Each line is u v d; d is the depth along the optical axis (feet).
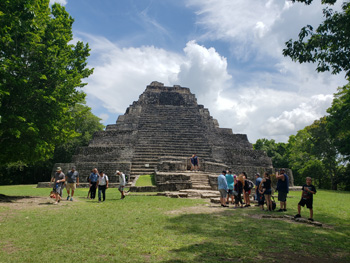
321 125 131.75
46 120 43.65
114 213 31.86
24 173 135.44
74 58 53.06
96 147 94.48
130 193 58.18
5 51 39.58
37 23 43.98
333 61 28.81
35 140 41.88
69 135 50.78
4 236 20.86
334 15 28.32
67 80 46.75
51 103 43.68
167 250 18.24
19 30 36.32
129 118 128.98
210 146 107.55
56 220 27.12
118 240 20.48
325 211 37.83
